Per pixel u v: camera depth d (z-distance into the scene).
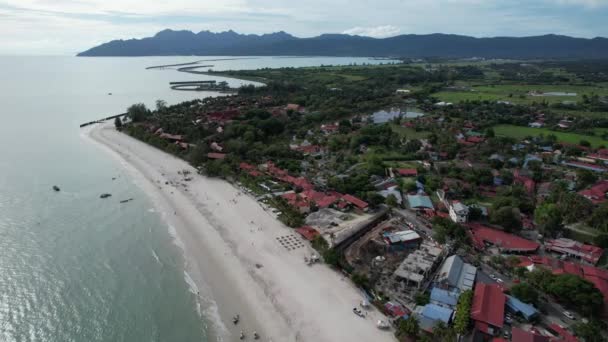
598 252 92.62
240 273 87.56
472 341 64.69
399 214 116.25
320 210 116.50
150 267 89.25
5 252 91.69
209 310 75.75
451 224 101.31
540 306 74.44
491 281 82.12
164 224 110.62
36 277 83.06
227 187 139.38
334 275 86.69
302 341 67.88
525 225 107.75
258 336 69.06
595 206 113.81
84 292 79.31
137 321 72.31
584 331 65.62
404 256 93.69
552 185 132.88
